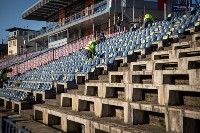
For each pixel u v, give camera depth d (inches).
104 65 449.7
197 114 192.5
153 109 239.6
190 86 214.7
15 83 827.4
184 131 205.0
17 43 2108.8
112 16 1015.0
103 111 314.3
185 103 239.8
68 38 1328.7
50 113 386.0
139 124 263.3
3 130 264.8
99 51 647.1
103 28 1176.2
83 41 1005.8
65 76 549.0
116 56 483.5
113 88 336.5
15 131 229.5
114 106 314.7
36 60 1149.1
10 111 574.9
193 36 370.0
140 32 620.4
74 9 1469.0
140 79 319.0
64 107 411.2
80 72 495.5
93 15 1055.0
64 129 342.3
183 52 307.9
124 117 277.0
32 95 573.0
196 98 228.4
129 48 513.0
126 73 324.8
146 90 289.4
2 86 876.6
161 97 247.1
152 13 1029.2
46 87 562.9
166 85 241.1
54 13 1716.3
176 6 695.7
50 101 470.6
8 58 1790.1
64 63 761.0
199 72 221.1
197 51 290.5
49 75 690.2
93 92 378.9
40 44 1876.2
